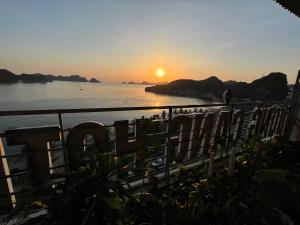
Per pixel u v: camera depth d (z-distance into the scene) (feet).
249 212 9.29
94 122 10.82
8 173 8.46
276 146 16.08
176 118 13.98
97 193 7.44
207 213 9.32
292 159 15.39
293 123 19.71
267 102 19.24
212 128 16.51
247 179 11.98
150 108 10.34
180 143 14.58
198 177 12.61
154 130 11.18
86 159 8.79
